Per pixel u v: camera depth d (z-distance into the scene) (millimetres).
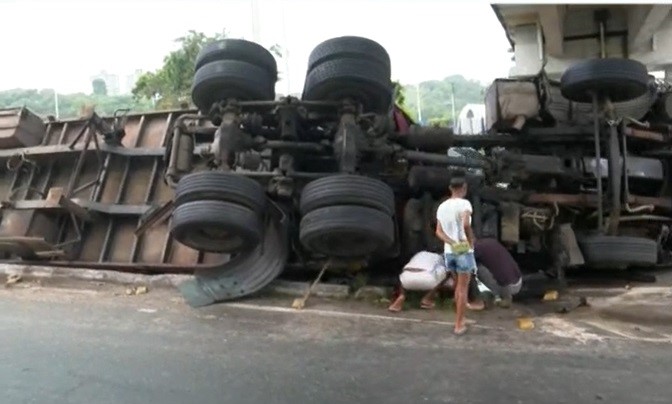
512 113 8781
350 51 7137
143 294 7102
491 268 6902
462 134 9312
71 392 4082
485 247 6965
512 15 16250
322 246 6664
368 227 6281
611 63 8039
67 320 5867
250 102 7406
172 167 7797
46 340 5207
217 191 6523
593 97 8273
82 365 4605
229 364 4699
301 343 5297
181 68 21500
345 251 6738
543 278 8352
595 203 8508
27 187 9297
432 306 6676
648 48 16766
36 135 9758
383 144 7426
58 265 8227
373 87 7168
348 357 4926
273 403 3959
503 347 5258
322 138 7852
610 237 7996
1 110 9664
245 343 5262
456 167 7988
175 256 8242
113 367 4578
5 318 5879
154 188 9000
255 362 4758
